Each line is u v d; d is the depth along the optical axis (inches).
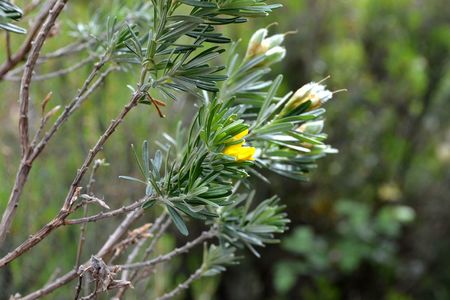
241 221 49.1
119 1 65.6
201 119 38.5
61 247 90.4
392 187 179.8
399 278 178.7
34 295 44.9
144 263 50.2
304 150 42.0
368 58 182.9
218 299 168.1
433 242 181.6
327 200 174.6
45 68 91.7
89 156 38.7
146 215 98.1
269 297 174.1
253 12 36.6
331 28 173.6
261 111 43.7
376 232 172.6
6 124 94.7
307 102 42.9
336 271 173.5
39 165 91.6
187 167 37.4
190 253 147.2
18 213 86.5
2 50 89.7
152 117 104.7
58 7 42.7
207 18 36.9
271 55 48.1
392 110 181.9
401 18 178.5
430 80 182.1
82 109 93.1
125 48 44.7
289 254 174.4
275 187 163.8
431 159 192.5
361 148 178.9
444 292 178.1
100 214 38.8
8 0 46.3
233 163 36.8
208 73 37.9
